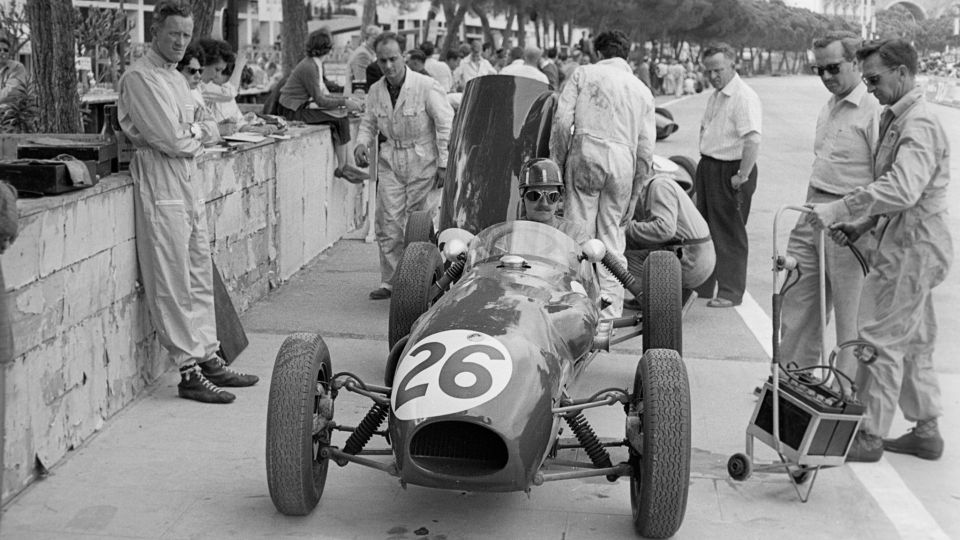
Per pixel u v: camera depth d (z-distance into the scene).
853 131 6.39
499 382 4.50
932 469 5.89
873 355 5.57
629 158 8.09
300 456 4.81
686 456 4.62
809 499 5.46
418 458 4.55
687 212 8.89
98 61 17.23
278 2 19.53
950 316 7.46
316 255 11.99
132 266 6.63
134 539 4.85
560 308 5.42
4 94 12.50
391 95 9.62
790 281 6.66
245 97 20.84
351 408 6.78
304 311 9.38
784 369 5.58
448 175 8.59
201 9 12.65
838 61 6.36
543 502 5.37
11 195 4.54
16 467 5.23
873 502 5.43
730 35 87.81
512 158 8.28
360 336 8.59
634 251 9.02
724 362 7.98
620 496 5.46
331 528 5.00
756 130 9.66
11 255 5.04
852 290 6.38
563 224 6.68
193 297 6.87
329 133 12.45
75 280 5.81
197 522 5.04
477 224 8.23
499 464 4.50
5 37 13.10
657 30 74.94
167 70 6.56
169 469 5.67
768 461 5.96
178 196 6.62
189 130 6.57
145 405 6.68
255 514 5.14
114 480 5.50
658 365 4.82
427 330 5.04
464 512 5.23
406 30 52.72
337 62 32.94
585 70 8.08
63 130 10.35
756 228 14.48
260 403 6.81
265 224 9.88
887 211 5.65
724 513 5.26
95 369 6.15
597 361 7.97
